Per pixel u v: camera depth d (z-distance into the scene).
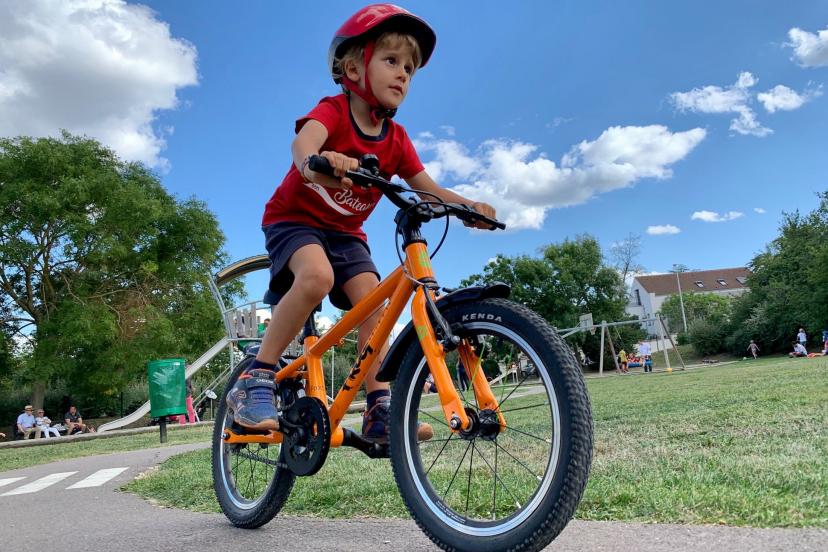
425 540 2.02
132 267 24.92
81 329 21.61
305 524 2.44
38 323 23.02
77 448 10.04
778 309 34.00
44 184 23.08
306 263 2.22
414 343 1.96
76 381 23.62
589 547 1.72
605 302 40.62
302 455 2.17
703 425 4.01
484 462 2.68
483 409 1.76
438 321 1.80
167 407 9.77
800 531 1.65
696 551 1.59
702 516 1.89
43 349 21.81
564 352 1.59
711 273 77.94
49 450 10.23
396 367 2.02
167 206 26.44
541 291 40.12
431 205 1.98
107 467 5.80
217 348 18.25
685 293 68.31
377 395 2.27
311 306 2.23
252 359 2.75
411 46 2.20
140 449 8.31
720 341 38.22
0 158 22.67
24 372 22.75
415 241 1.96
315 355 2.36
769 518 1.78
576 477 1.48
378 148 2.32
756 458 2.67
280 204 2.38
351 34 2.16
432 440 2.09
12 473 6.38
